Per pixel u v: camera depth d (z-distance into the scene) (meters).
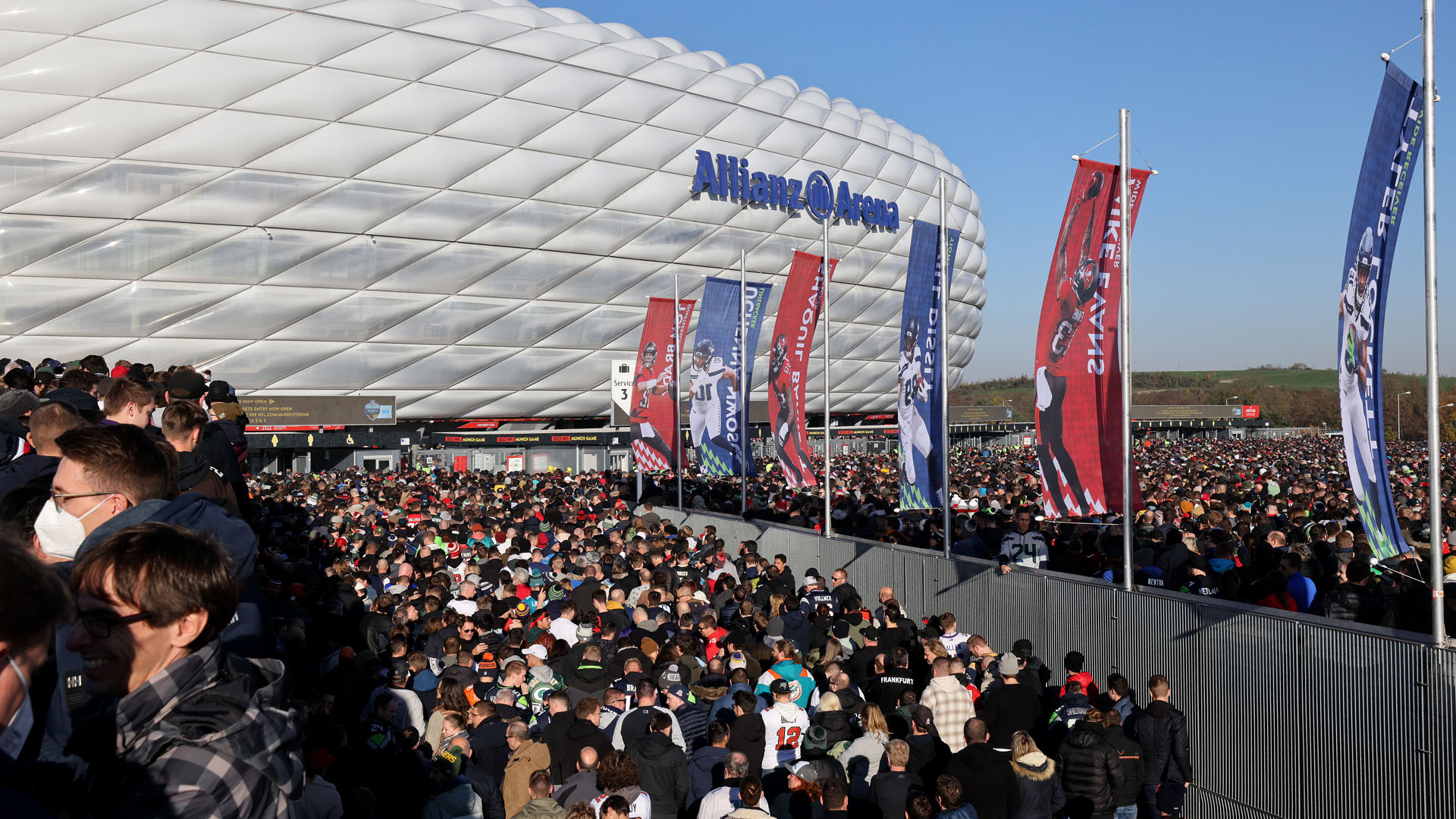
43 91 34.72
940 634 10.52
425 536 14.66
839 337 58.28
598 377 48.50
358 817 5.52
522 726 6.94
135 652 1.77
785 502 21.73
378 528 18.44
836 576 12.43
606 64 46.53
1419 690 6.71
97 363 9.73
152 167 36.56
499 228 43.88
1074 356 10.78
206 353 39.19
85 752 1.73
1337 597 8.79
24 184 34.69
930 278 14.02
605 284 47.28
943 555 13.27
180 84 36.62
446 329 43.75
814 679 9.54
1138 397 173.50
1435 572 6.75
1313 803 7.43
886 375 61.69
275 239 39.19
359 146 40.12
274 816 1.85
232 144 37.69
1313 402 140.75
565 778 7.23
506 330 45.25
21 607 1.38
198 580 1.79
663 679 8.44
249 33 37.84
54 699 2.04
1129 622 9.57
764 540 18.88
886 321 60.22
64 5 34.81
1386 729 6.92
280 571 11.76
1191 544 12.16
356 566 14.11
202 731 1.75
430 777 6.28
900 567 14.17
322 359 41.50
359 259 40.94
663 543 15.47
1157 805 7.78
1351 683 7.20
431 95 41.47
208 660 1.82
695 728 7.98
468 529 17.14
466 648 9.03
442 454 45.53
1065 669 10.50
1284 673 7.77
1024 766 6.73
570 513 21.67
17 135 34.47
